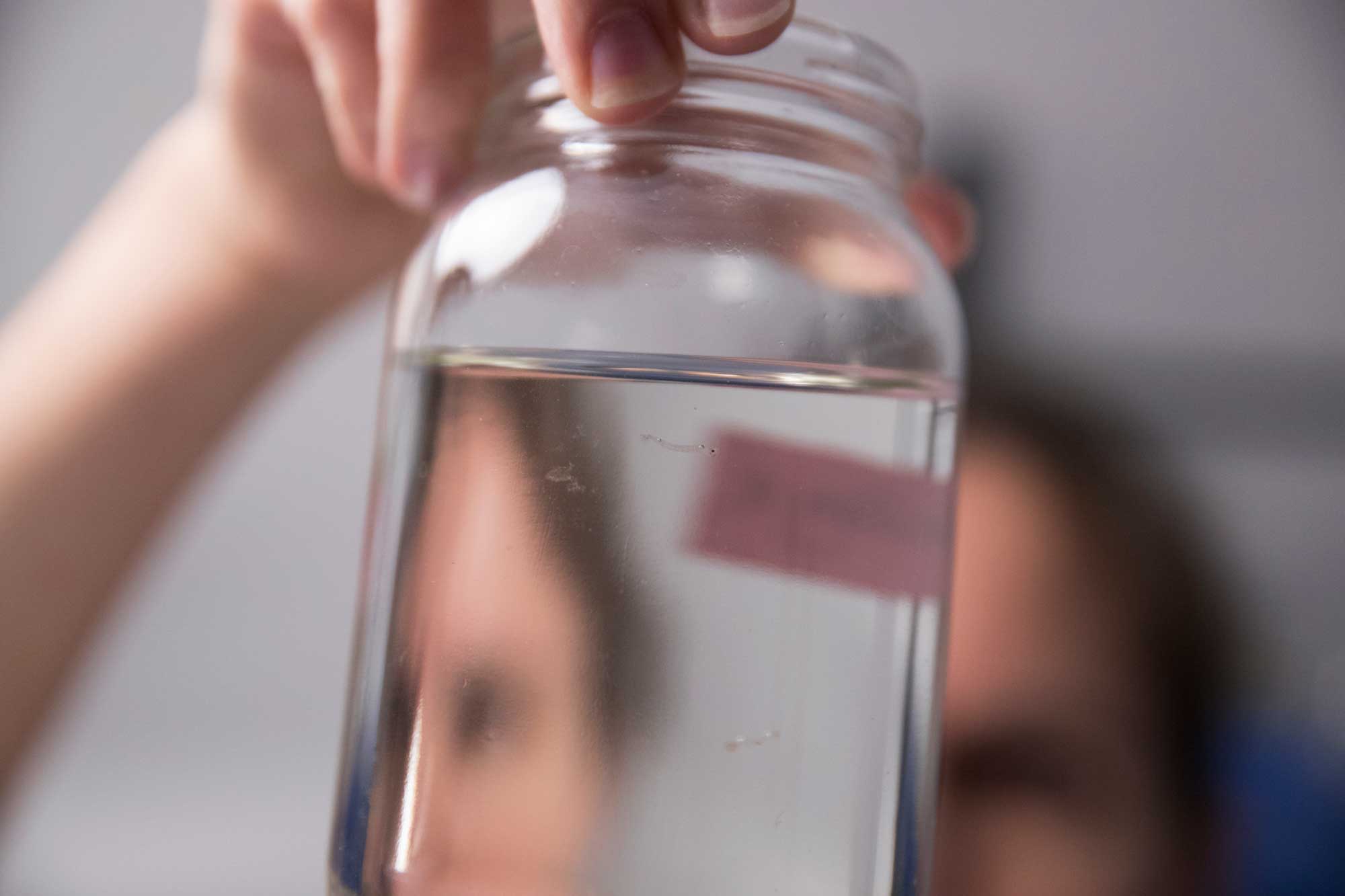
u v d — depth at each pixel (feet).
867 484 0.72
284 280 1.10
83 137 2.66
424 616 0.70
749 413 0.70
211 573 2.68
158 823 2.64
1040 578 1.61
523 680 0.68
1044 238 2.34
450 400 0.71
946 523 0.76
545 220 0.72
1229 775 1.84
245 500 2.67
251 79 1.00
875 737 0.71
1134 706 1.64
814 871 0.69
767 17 0.68
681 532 0.69
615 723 0.67
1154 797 1.63
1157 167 2.30
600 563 0.68
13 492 1.12
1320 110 2.24
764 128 0.74
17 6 2.65
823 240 0.72
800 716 0.69
